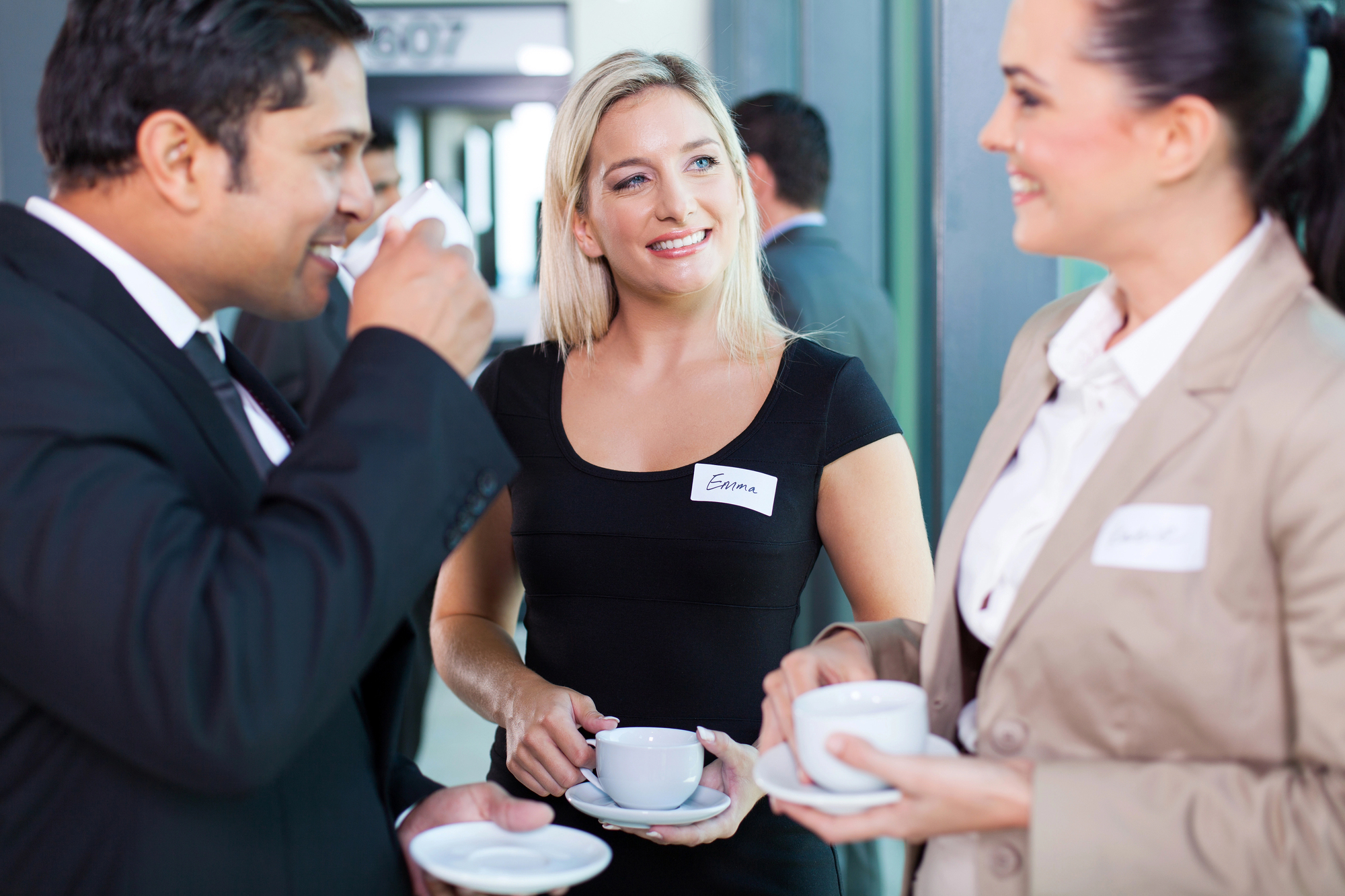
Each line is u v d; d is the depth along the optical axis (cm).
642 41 661
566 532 160
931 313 360
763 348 167
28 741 86
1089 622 88
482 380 179
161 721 80
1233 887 79
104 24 93
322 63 98
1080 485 93
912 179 379
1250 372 84
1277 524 80
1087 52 85
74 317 89
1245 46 83
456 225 107
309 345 280
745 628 155
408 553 89
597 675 158
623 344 173
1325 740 77
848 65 438
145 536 81
